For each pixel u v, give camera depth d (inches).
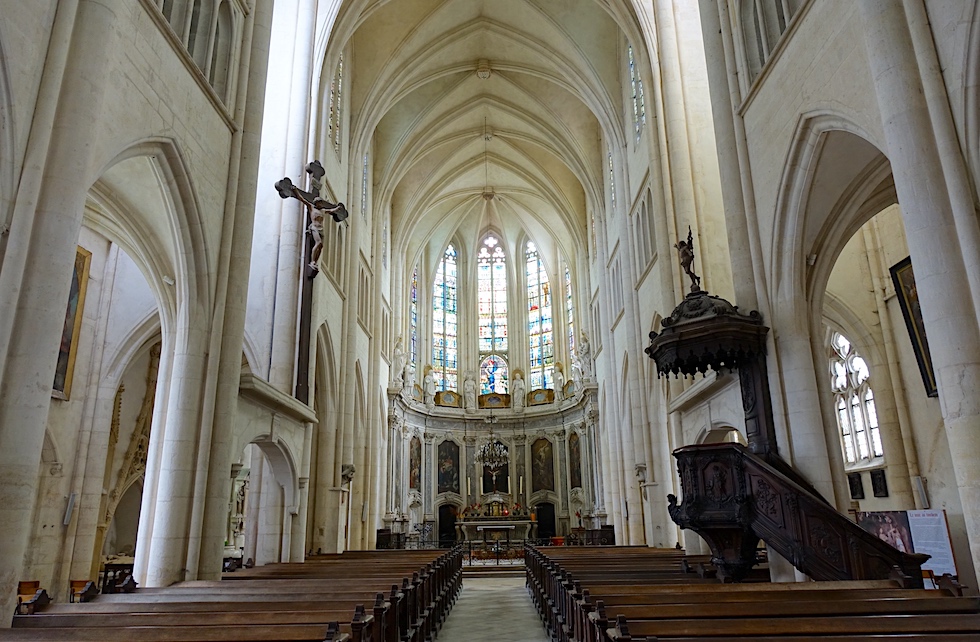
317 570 536.4
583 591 289.0
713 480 459.2
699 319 508.1
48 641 226.5
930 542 514.6
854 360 837.8
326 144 856.3
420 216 1611.7
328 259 883.4
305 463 730.2
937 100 310.8
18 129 291.9
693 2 829.2
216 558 480.1
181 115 456.1
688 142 786.2
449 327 1857.8
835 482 472.7
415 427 1673.2
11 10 284.8
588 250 1547.7
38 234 295.4
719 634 219.1
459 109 1350.9
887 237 720.3
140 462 802.2
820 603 259.6
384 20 1075.3
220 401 504.7
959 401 284.5
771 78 511.5
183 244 483.5
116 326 707.4
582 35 1097.4
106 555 848.3
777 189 499.5
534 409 1760.6
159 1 436.5
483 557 1433.3
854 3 387.2
